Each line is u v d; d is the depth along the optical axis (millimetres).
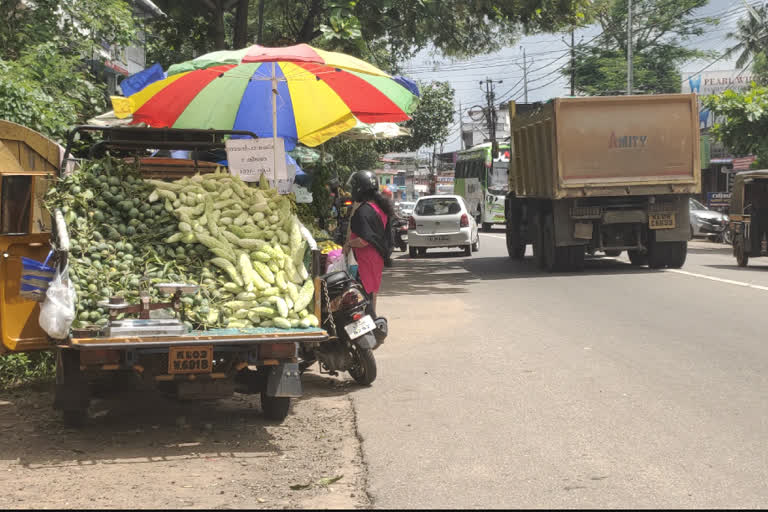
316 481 5352
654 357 9016
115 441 6383
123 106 10289
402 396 7680
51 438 6441
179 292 6188
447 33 23359
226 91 10711
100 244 6602
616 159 18625
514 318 12266
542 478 5223
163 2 23109
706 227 32406
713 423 6363
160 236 6918
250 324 6609
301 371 8867
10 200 6566
